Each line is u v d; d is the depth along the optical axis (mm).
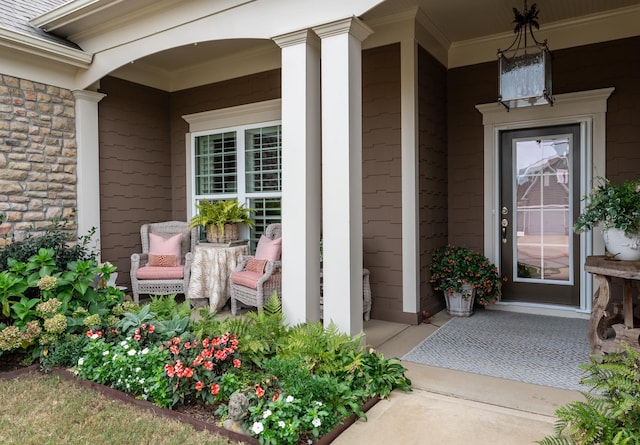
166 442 2131
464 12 4211
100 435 2184
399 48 4332
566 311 4500
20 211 4535
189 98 6016
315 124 3416
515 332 3988
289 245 3408
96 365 2859
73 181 5004
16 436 2178
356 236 3236
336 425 2268
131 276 5090
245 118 5535
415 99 4285
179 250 5270
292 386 2363
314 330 2980
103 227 5293
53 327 3070
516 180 4836
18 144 4516
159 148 6004
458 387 2803
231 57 5527
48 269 3434
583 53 4348
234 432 2172
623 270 2920
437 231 4836
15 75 4473
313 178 3404
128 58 4496
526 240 4809
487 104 4777
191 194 6027
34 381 2861
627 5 4059
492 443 2145
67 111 4934
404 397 2678
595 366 1989
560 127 4590
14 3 5066
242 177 5598
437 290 4758
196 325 3133
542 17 4285
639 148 4105
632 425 1688
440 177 4902
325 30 3191
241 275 4555
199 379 2510
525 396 2654
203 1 3805
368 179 4562
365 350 3131
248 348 2838
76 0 4262
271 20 3461
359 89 3283
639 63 4102
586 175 4359
